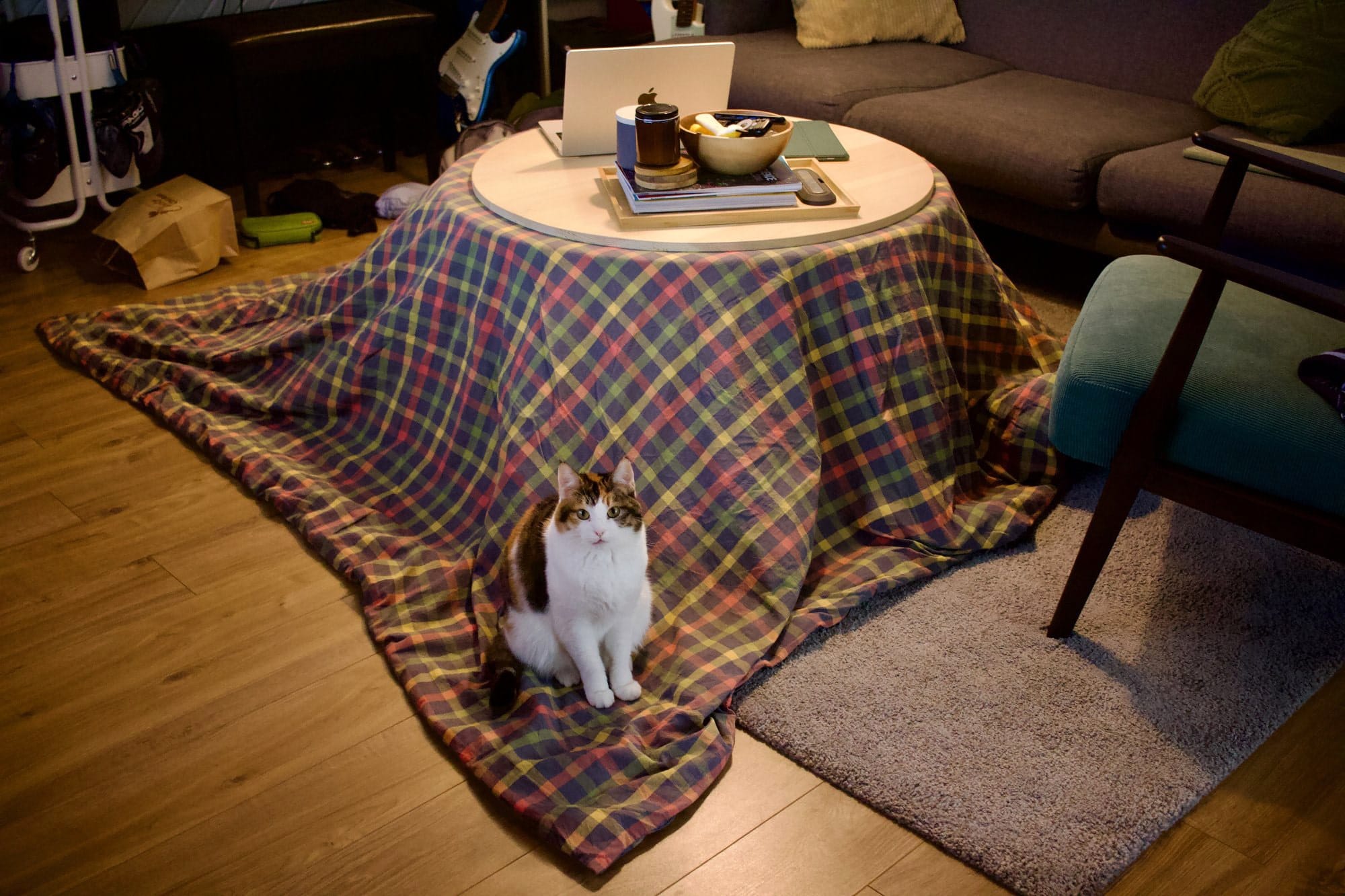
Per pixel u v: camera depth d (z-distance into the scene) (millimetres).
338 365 2139
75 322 2537
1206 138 1721
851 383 1826
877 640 1670
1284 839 1365
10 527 1928
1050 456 2037
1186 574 1857
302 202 3246
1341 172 1624
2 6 3033
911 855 1336
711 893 1280
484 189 1961
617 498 1382
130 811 1378
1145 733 1507
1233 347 1585
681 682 1542
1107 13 3057
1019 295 2289
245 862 1310
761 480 1708
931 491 1874
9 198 2857
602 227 1785
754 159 1821
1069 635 1688
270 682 1595
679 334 1712
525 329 1792
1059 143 2576
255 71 3021
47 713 1529
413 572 1775
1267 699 1577
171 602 1757
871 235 1829
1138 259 1887
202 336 2463
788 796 1414
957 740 1482
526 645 1533
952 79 3111
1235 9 2797
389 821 1370
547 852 1331
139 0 3303
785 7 3533
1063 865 1297
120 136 2861
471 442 1939
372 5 3367
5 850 1319
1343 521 1423
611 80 2004
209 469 2111
